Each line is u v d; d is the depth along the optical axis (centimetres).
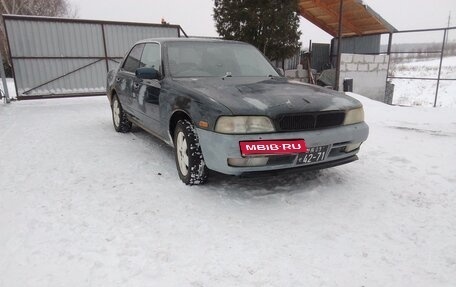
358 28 1380
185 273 213
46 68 984
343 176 374
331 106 315
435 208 301
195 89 333
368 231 263
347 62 1209
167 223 273
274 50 1120
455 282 206
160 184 351
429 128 618
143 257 229
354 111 333
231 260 226
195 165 331
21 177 374
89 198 319
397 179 366
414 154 451
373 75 1289
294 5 1084
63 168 402
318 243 247
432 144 498
